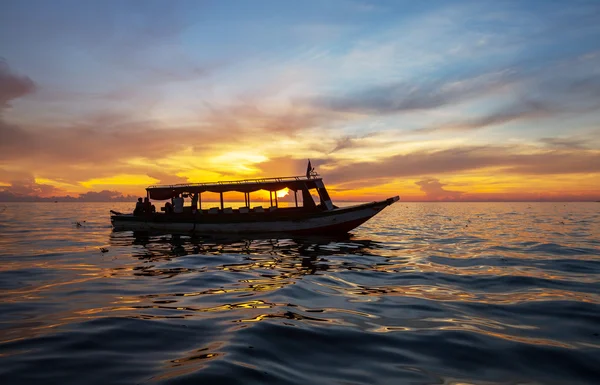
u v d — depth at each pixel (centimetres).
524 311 848
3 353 597
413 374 532
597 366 561
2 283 1174
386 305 903
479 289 1081
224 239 2412
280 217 2489
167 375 511
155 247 2078
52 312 848
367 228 3528
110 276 1280
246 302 927
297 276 1262
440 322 771
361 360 579
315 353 603
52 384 489
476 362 574
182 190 2844
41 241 2411
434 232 3055
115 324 746
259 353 592
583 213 7275
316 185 2530
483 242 2303
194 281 1193
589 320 780
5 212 8488
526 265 1470
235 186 2620
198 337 676
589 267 1418
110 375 516
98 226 3828
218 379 495
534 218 5375
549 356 596
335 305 901
